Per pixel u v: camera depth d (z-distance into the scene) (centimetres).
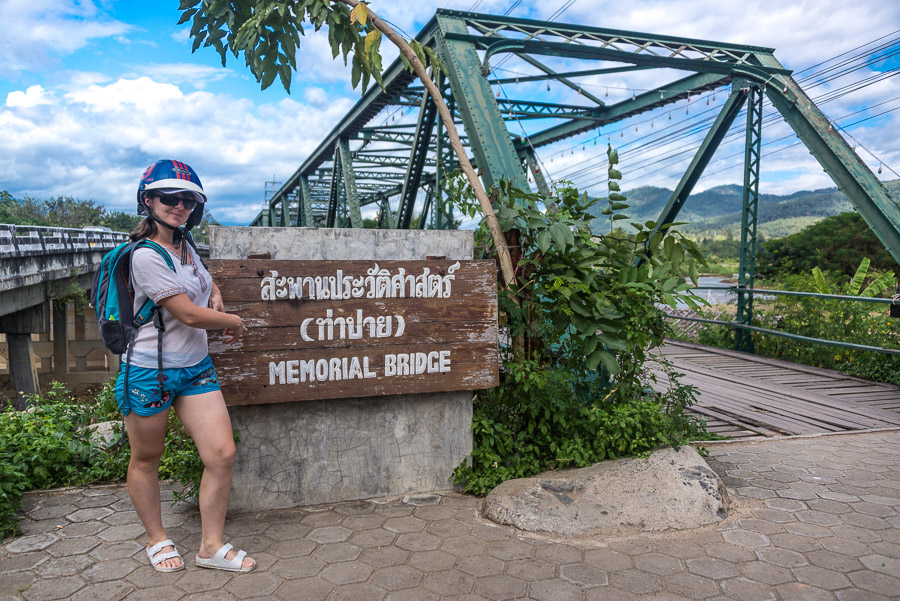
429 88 433
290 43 416
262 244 329
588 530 310
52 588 252
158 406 252
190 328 260
